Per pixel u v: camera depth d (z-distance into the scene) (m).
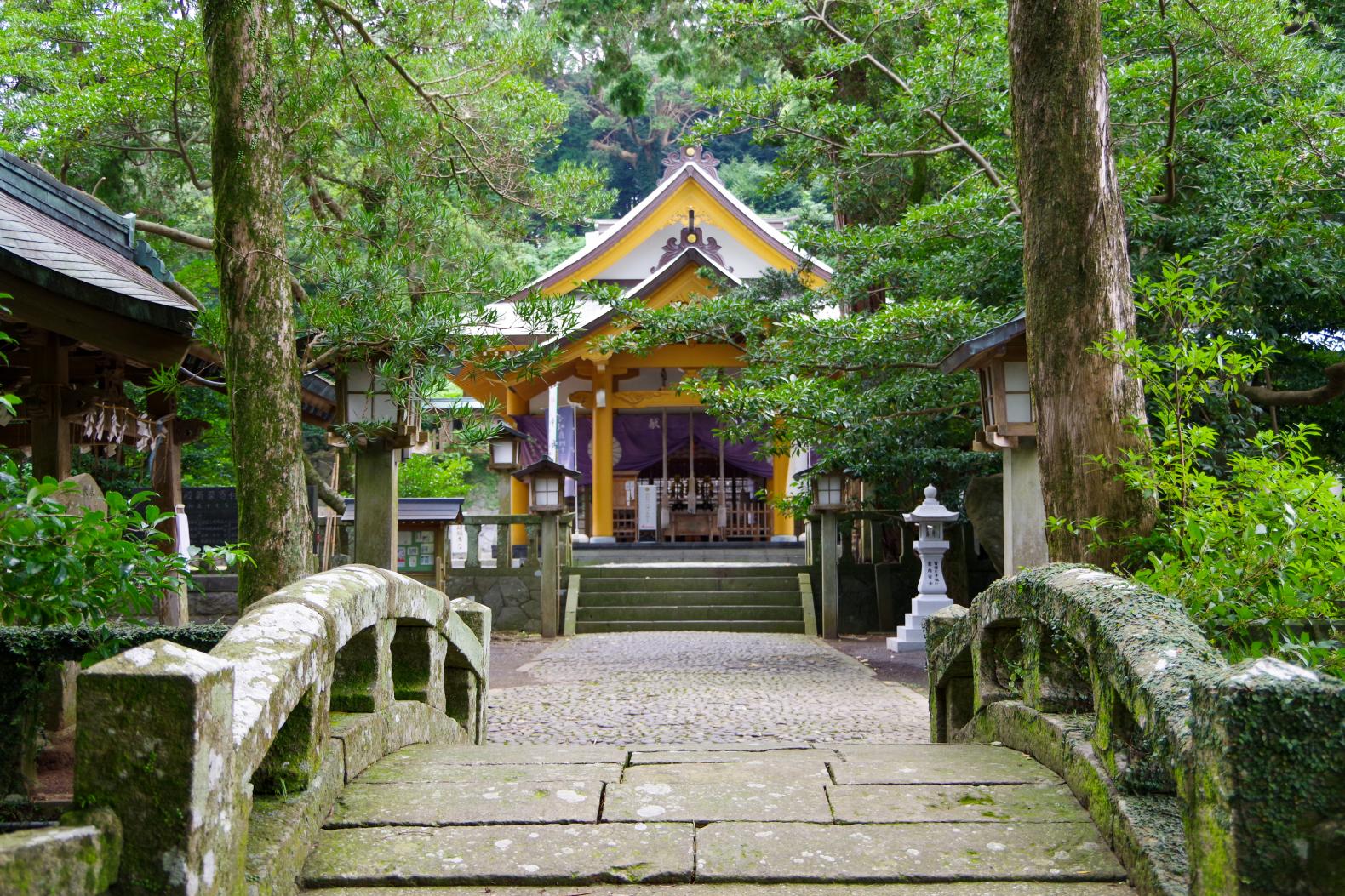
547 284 24.44
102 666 2.18
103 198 17.30
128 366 8.31
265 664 2.77
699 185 24.36
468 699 5.42
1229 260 9.41
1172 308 5.16
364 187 11.07
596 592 16.59
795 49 14.89
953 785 3.33
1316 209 9.53
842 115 11.61
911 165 15.05
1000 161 12.20
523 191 9.77
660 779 3.44
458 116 9.20
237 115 5.64
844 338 11.42
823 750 4.15
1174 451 5.19
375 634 3.83
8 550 3.01
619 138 42.28
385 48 8.52
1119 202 5.31
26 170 8.50
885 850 2.84
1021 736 3.88
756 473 24.72
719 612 16.06
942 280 11.91
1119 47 10.86
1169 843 2.59
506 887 2.71
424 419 9.12
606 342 12.29
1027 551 7.82
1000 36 10.88
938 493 16.00
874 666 12.27
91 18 13.67
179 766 2.14
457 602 5.89
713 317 12.05
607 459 21.91
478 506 32.50
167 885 2.11
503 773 3.51
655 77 39.22
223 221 5.64
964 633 4.86
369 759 3.62
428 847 2.89
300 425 5.78
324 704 3.15
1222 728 2.10
